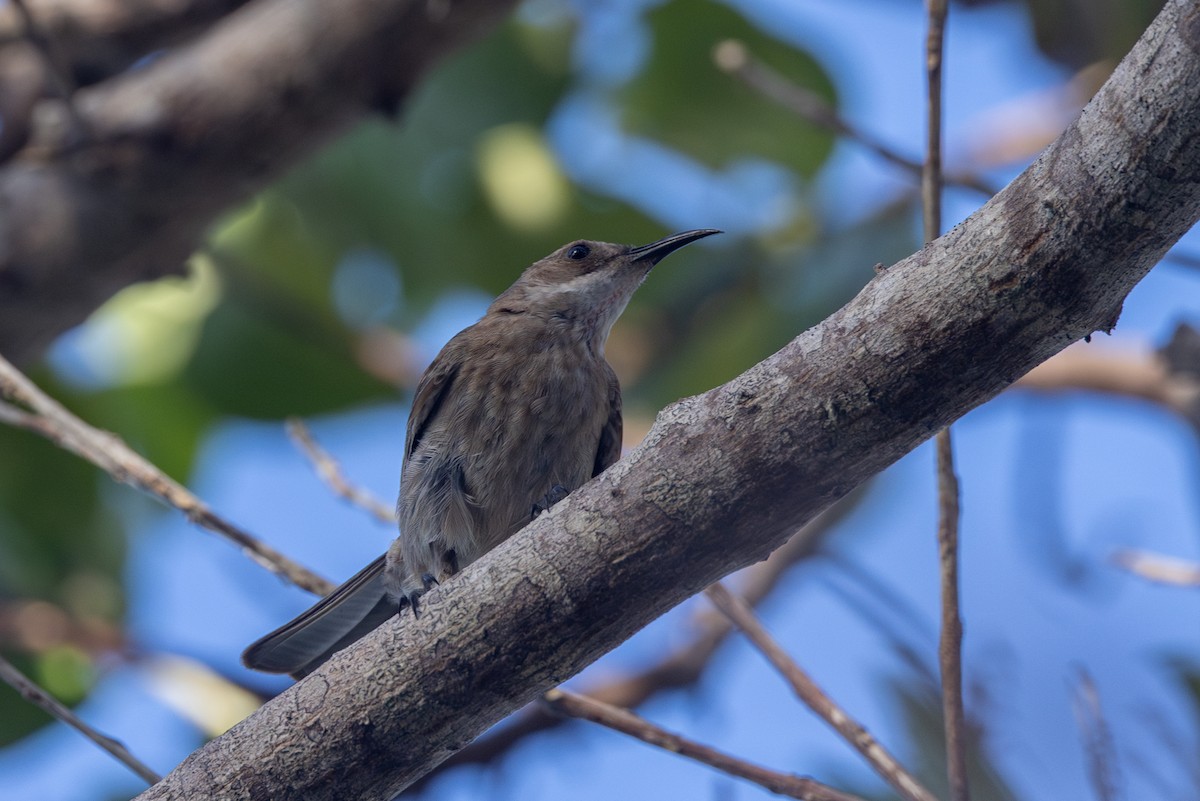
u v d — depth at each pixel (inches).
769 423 237.5
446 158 534.9
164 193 400.5
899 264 232.7
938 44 301.9
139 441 526.3
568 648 252.4
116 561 513.0
